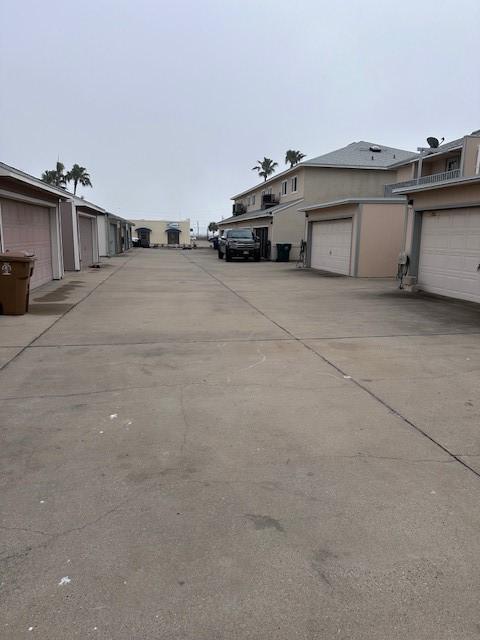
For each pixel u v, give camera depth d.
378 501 3.07
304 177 29.47
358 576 2.41
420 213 13.75
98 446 3.79
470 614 2.18
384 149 33.22
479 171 14.32
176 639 2.04
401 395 5.00
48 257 16.16
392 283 15.95
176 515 2.91
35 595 2.27
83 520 2.85
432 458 3.64
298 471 3.44
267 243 31.58
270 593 2.30
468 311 10.30
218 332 8.08
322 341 7.45
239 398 4.87
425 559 2.54
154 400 4.80
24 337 7.57
